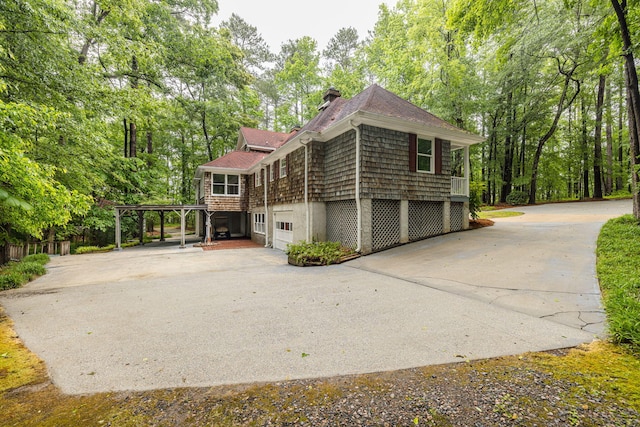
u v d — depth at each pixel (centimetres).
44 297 554
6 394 231
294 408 205
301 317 405
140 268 899
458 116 1611
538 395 207
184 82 2017
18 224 630
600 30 718
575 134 2072
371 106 904
